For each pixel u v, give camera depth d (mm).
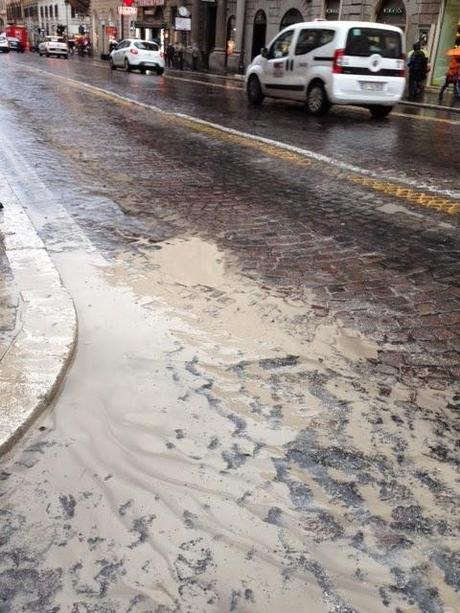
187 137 10562
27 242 4625
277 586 1869
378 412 2785
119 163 8188
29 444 2455
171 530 2066
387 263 4715
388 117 14625
